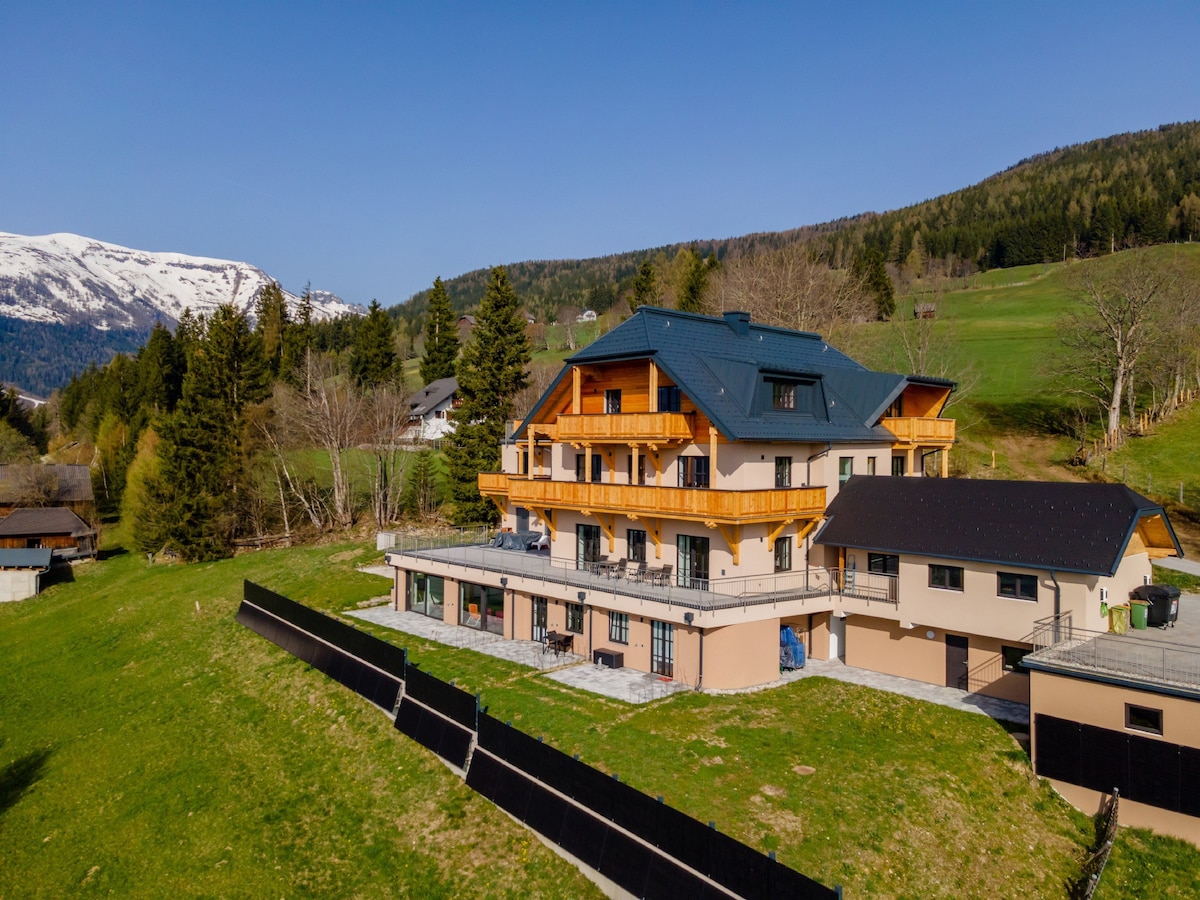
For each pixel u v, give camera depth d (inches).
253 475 2450.8
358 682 1204.5
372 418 2731.3
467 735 960.9
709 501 1127.6
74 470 3206.2
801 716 1009.5
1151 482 1857.8
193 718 1274.6
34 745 1291.8
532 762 868.0
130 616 1884.8
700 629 1105.4
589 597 1227.2
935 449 1529.3
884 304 3622.0
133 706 1374.3
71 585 2396.7
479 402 2242.9
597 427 1294.3
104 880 902.4
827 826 765.3
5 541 2549.2
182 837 957.8
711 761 882.1
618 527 1352.1
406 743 1043.3
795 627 1245.7
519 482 1457.9
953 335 3097.9
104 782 1125.7
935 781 848.9
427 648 1336.1
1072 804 838.5
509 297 2281.0
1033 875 743.1
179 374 3890.3
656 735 946.1
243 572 2074.3
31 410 5590.6
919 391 1533.0
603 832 771.4
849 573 1208.2
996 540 1042.1
